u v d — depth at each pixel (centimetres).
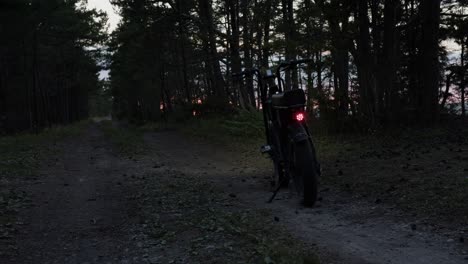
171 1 2745
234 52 2462
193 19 2642
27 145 1769
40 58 3375
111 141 2178
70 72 4797
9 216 571
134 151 1561
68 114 5616
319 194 648
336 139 1265
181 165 1164
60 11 2775
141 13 2838
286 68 660
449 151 845
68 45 3856
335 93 1416
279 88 660
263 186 751
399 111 1346
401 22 1888
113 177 944
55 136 2555
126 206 632
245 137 1739
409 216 489
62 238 483
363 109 1345
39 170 1063
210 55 2875
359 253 393
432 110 1340
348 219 505
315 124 1562
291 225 497
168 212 572
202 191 720
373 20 1416
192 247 418
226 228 470
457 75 1991
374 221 489
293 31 1541
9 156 1310
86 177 966
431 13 1344
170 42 3372
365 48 1341
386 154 905
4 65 3300
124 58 4412
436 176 633
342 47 1394
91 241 469
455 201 504
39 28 2838
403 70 1812
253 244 416
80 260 409
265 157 1173
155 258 398
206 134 2103
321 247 415
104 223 544
